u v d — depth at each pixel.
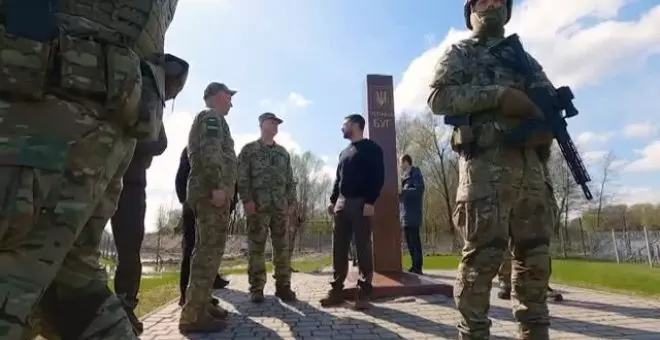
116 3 1.44
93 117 1.34
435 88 2.83
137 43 1.52
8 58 1.17
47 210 1.22
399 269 6.53
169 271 16.14
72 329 1.55
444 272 9.74
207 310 4.09
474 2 3.06
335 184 5.51
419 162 33.44
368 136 6.98
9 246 1.18
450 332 4.00
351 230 5.27
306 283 7.76
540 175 2.70
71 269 1.57
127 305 3.36
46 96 1.25
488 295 2.58
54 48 1.25
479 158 2.64
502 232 2.54
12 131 1.18
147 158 3.54
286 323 4.41
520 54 2.85
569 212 25.84
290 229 6.09
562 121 2.78
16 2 1.21
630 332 3.89
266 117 5.79
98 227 1.63
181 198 4.93
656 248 17.73
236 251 24.00
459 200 2.69
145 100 1.54
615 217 31.62
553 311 4.75
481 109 2.64
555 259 18.44
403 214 8.68
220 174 3.91
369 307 5.04
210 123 3.94
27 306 1.18
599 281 7.20
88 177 1.34
